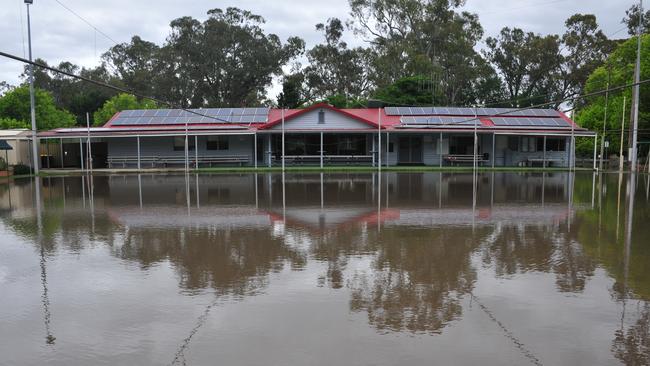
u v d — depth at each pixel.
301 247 8.38
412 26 50.75
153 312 5.34
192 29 58.66
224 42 57.53
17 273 6.93
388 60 49.19
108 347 4.49
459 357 4.23
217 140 33.03
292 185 20.69
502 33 59.31
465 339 4.61
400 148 33.53
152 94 58.44
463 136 33.34
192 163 32.94
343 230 9.98
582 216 11.88
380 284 6.28
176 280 6.50
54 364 4.18
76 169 32.12
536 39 56.94
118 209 13.45
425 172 29.08
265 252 8.02
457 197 15.94
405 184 20.98
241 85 60.34
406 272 6.82
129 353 4.37
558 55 56.88
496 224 10.70
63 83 68.69
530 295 5.84
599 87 40.44
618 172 30.12
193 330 4.84
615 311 5.32
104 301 5.71
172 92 58.50
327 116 32.09
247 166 33.03
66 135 30.39
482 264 7.25
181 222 11.09
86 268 7.15
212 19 58.06
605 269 6.97
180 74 58.25
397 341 4.56
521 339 4.61
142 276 6.71
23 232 10.04
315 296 5.82
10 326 5.02
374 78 53.50
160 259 7.63
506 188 19.17
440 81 48.00
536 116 34.41
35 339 4.69
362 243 8.70
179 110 35.03
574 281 6.39
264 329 4.85
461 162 33.12
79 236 9.55
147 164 32.75
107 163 34.34
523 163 33.19
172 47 58.69
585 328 4.86
